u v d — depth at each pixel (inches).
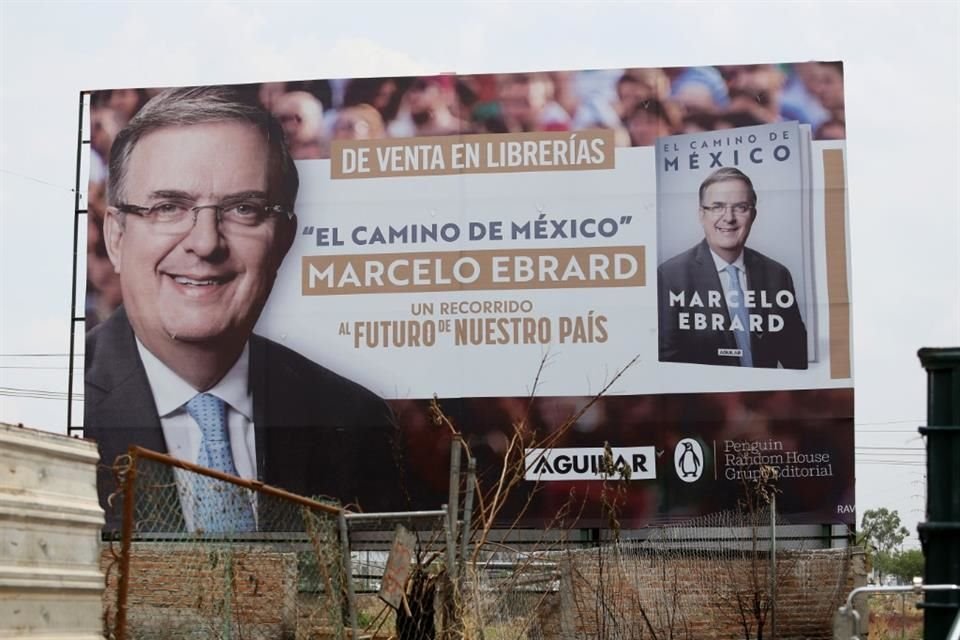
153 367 930.7
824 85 922.1
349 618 511.5
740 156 921.5
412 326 925.2
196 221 940.0
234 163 943.0
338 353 926.4
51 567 344.2
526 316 921.5
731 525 885.2
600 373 912.9
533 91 935.7
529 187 930.1
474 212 930.7
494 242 927.7
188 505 571.2
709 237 917.8
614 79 933.8
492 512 654.5
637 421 904.9
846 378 903.1
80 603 354.3
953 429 255.4
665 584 782.5
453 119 938.1
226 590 519.5
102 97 952.3
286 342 929.5
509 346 919.7
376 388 920.9
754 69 926.4
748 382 904.9
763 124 922.7
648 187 924.0
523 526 890.7
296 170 942.4
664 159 925.2
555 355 916.0
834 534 890.1
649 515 893.8
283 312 932.0
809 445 898.1
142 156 946.7
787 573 818.8
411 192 935.7
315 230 936.9
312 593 540.4
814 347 906.1
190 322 931.3
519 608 674.2
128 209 943.7
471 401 916.6
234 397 926.4
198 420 924.6
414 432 914.7
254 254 936.3
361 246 932.0
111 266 941.2
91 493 366.6
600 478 896.9
